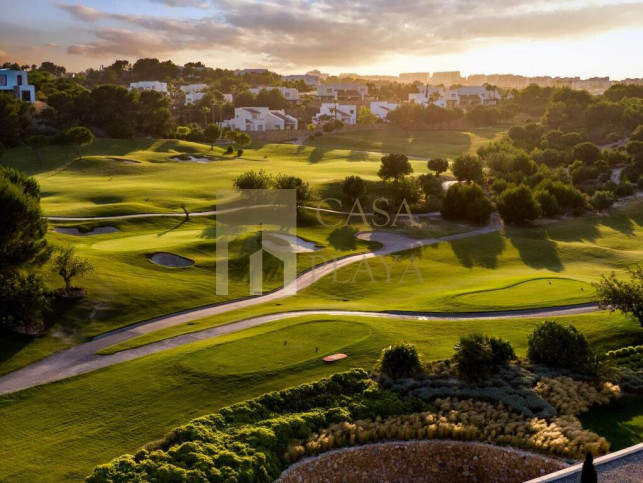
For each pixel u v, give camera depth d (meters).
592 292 54.81
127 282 52.44
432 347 40.91
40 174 105.56
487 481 29.28
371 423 31.06
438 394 34.00
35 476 26.97
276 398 32.78
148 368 37.16
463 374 35.44
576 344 37.34
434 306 50.94
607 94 192.75
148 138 151.88
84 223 73.06
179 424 31.17
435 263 70.88
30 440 29.89
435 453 29.81
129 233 72.31
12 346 40.53
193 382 35.25
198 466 26.33
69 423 31.44
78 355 40.38
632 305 43.88
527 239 82.50
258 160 132.62
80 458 28.38
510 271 68.25
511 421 31.33
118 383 35.50
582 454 28.38
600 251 76.69
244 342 40.84
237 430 29.66
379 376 35.88
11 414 32.47
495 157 120.38
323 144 173.12
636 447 25.50
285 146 154.62
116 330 45.16
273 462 27.64
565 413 32.31
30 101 150.25
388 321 46.53
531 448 29.19
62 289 48.50
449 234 84.88
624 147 141.25
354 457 29.20
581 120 165.38
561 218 97.81
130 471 26.03
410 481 29.66
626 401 34.44
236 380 35.31
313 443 29.06
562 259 73.56
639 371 37.34
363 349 39.91
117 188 92.88
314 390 33.78
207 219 80.31
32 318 42.16
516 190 91.44
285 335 42.25
